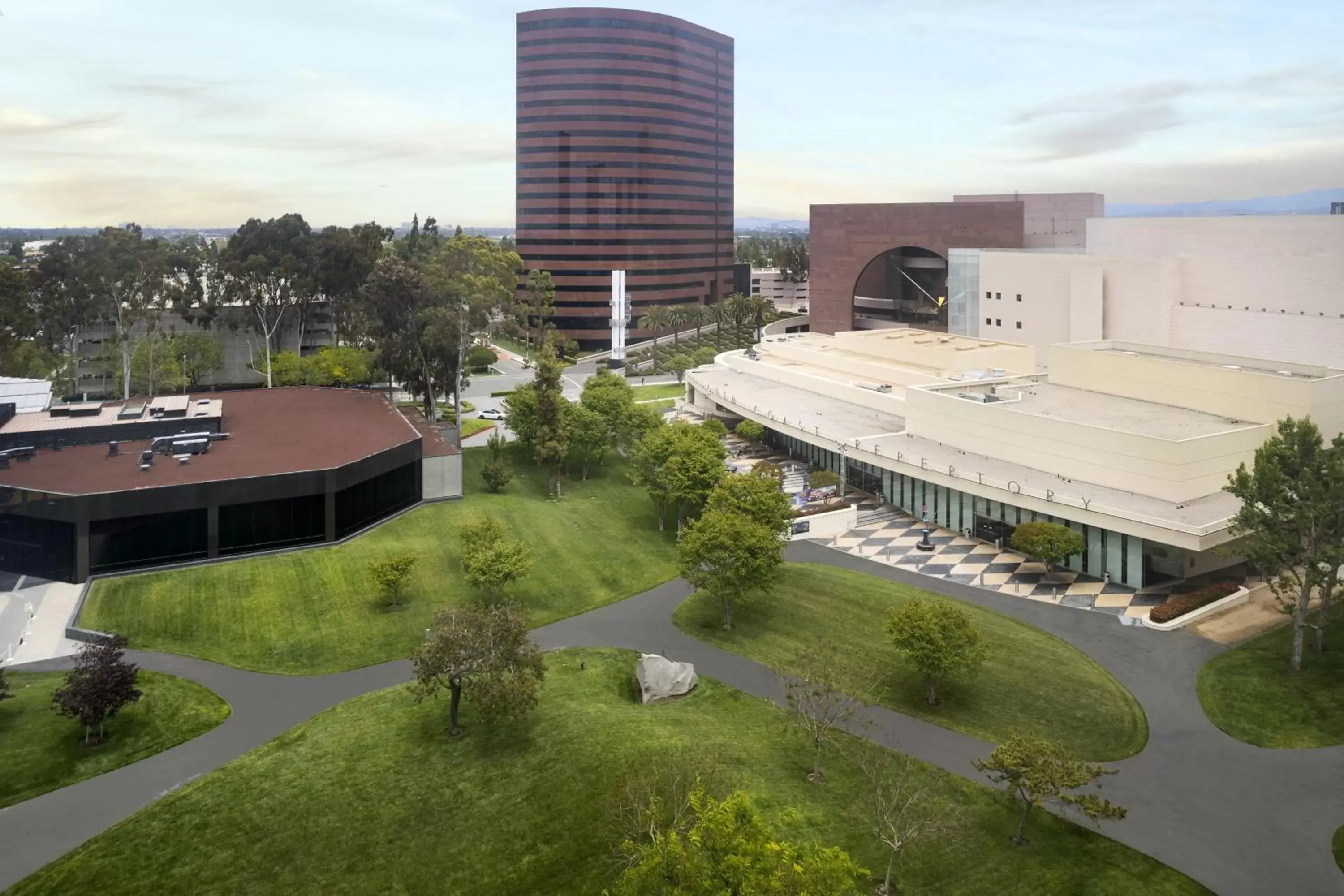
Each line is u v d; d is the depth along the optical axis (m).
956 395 97.50
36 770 48.28
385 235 157.62
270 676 59.34
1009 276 135.25
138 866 41.53
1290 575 70.19
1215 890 40.53
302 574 73.88
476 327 121.62
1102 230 133.38
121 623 65.19
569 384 179.00
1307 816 45.62
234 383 163.38
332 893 40.12
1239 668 59.81
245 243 153.12
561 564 79.88
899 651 58.38
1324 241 105.94
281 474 78.00
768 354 150.12
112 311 144.25
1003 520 83.25
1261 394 83.25
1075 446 81.00
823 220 181.00
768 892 28.81
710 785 45.28
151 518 73.69
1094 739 52.78
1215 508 72.81
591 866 41.31
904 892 39.88
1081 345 106.50
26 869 41.16
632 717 53.22
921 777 48.09
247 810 45.22
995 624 67.31
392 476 88.69
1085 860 42.44
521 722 52.53
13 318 124.00
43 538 72.31
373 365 141.00
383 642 64.31
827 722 49.59
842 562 80.75
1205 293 119.06
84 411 98.00
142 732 52.09
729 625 67.75
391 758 49.38
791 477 105.81
